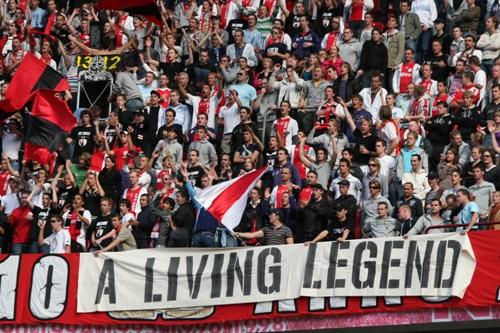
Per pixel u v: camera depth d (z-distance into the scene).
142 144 50.38
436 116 46.44
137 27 56.91
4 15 61.38
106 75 52.16
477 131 45.12
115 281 41.59
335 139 46.78
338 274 39.22
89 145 50.38
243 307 40.16
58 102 47.94
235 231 43.06
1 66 57.50
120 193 47.25
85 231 45.31
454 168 42.28
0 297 42.38
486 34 50.50
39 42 59.62
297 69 52.53
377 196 41.97
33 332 42.06
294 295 39.59
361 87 50.16
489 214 39.97
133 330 41.38
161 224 43.50
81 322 41.62
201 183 45.16
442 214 40.31
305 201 43.06
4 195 49.31
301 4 55.97
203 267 40.84
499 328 39.59
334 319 39.19
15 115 52.00
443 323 37.94
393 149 45.38
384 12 56.59
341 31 54.00
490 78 49.66
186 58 55.75
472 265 37.69
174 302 40.88
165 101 52.12
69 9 61.59
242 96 51.44
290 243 41.16
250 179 41.97
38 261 42.38
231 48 54.38
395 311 38.47
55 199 46.81
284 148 45.41
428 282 38.09
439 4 55.50
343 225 40.81
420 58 53.47
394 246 38.72
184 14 58.62
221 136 50.47
